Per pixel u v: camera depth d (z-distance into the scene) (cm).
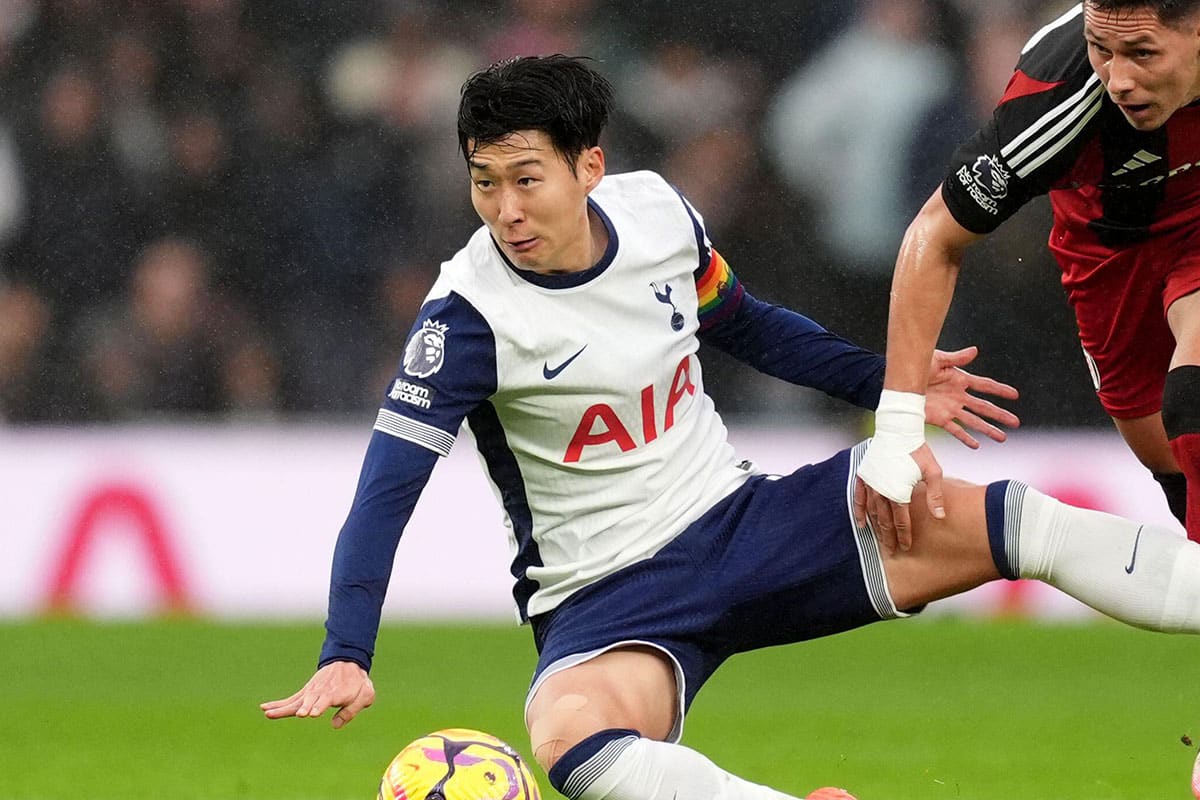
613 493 1390
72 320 3788
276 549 3447
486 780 1251
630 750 1227
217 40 3950
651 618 1356
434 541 3466
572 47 4069
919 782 1858
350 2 4003
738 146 4016
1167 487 1775
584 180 1336
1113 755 2061
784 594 1386
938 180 3925
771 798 1264
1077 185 1488
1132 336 1619
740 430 3541
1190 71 1299
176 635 3216
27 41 3884
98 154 3850
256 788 1848
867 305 3959
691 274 1438
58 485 3428
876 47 3950
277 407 3822
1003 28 3953
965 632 3391
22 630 3269
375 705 2533
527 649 3122
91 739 2225
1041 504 1357
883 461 1357
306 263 3872
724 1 4034
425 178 3934
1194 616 1320
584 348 1354
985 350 3662
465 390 1339
